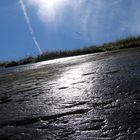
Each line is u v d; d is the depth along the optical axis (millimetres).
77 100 3408
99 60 8461
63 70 7152
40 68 9250
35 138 2342
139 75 4301
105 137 2133
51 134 2379
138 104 2812
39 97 3939
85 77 5121
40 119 2854
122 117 2504
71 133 2330
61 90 4203
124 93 3338
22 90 4781
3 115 3189
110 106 2916
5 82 6469
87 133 2270
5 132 2592
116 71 5156
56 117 2838
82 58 11367
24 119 2924
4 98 4223
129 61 6477
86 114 2777
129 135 2094
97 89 3826
